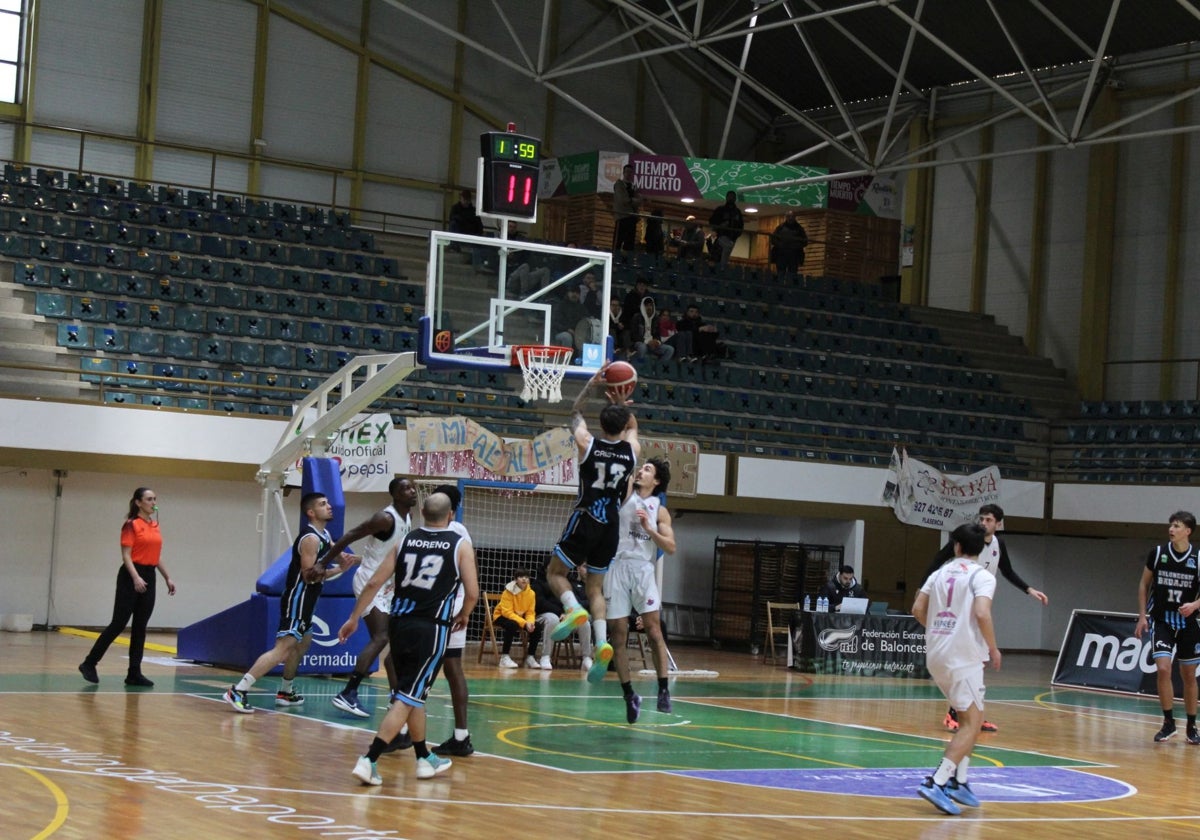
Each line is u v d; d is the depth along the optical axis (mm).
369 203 29531
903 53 30609
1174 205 28156
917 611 9266
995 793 9648
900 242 32719
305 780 8453
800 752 11250
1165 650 13703
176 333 22828
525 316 13727
